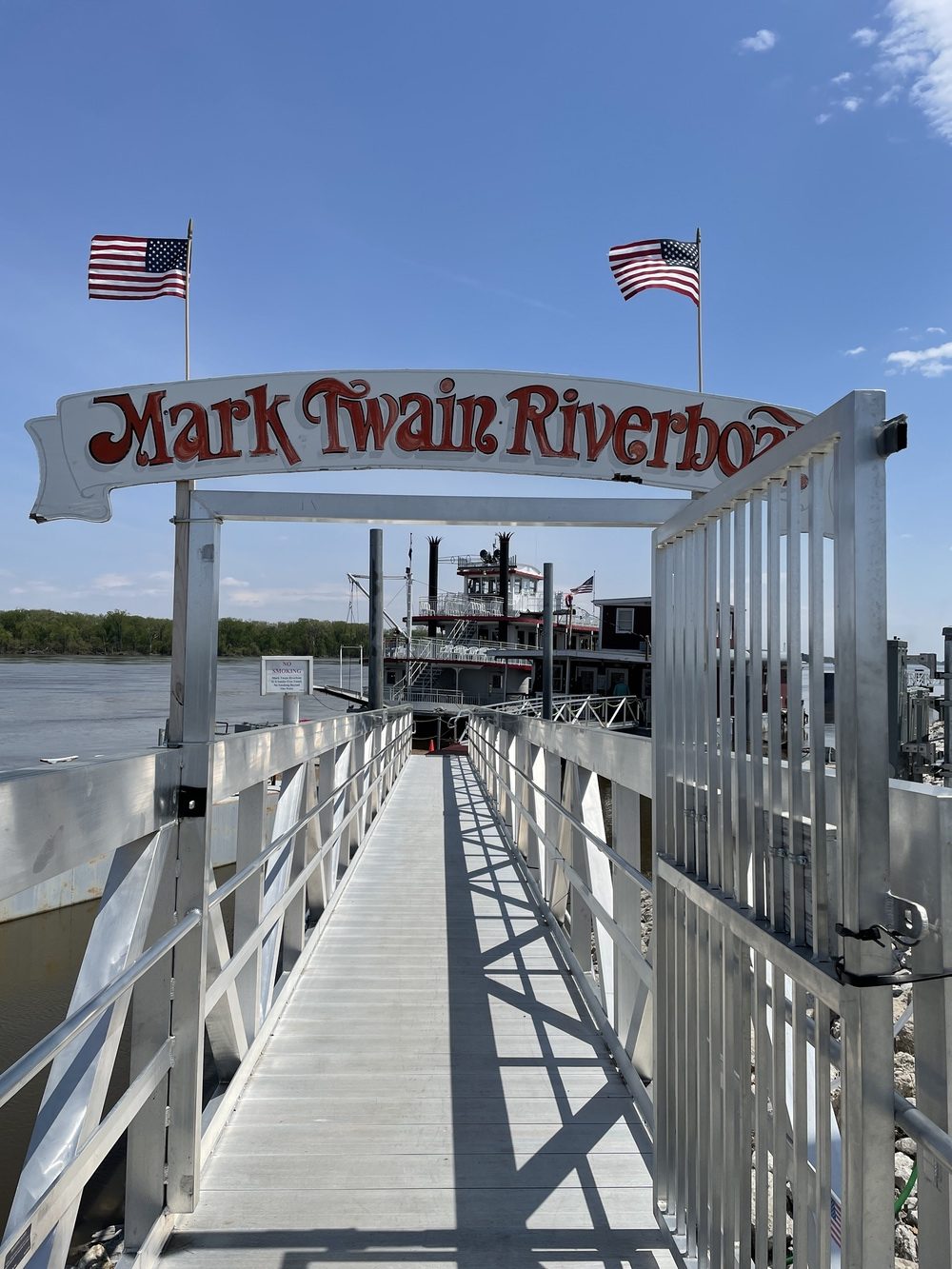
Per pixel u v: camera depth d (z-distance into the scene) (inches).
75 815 70.5
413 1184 106.3
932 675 545.6
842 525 52.8
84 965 81.0
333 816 232.1
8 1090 52.6
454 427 119.2
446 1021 158.9
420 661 1242.6
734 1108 74.3
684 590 88.3
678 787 91.3
